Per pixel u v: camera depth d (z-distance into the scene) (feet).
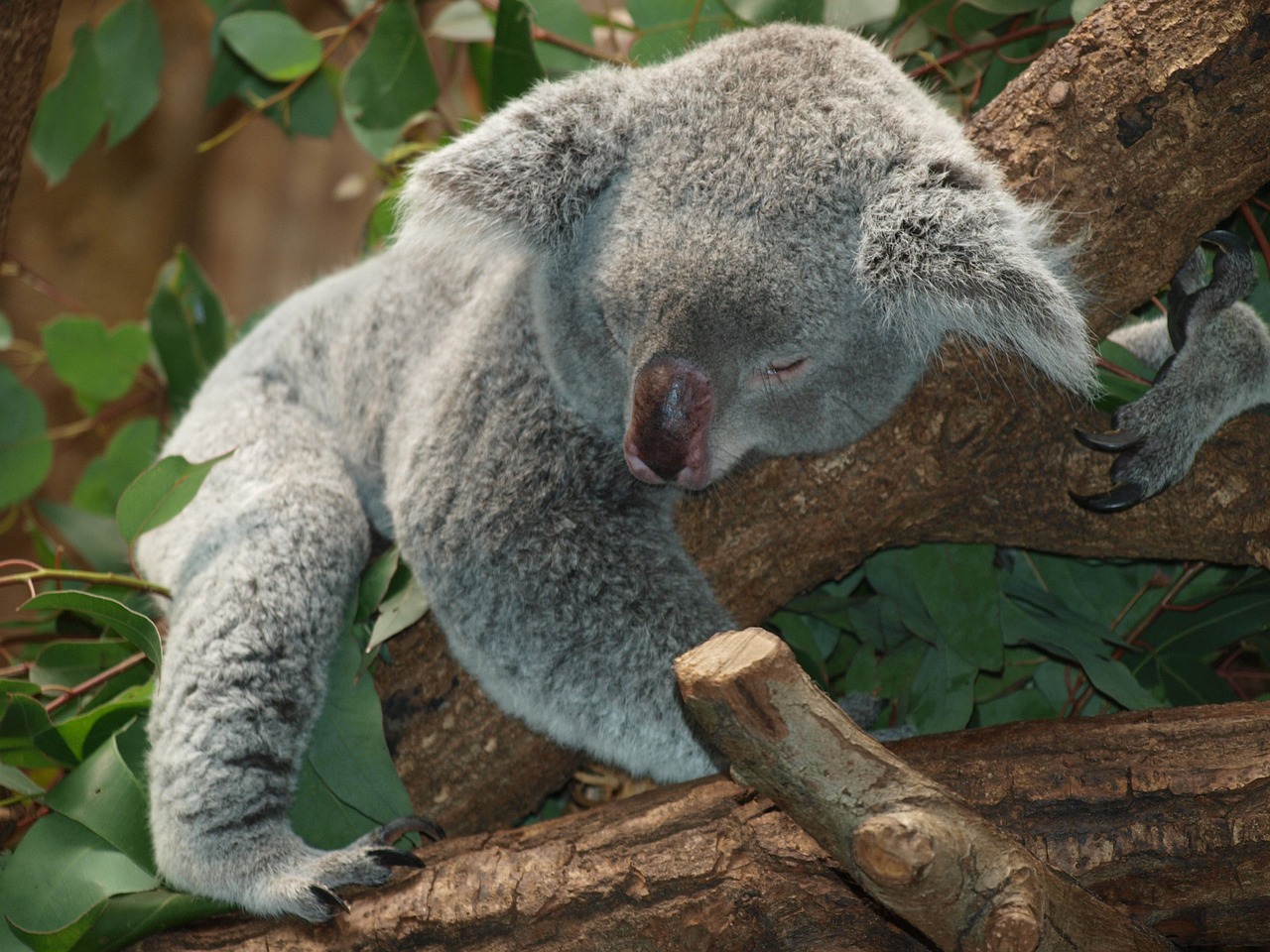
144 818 15.84
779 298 13.50
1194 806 12.49
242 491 17.71
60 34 38.70
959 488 15.58
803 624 18.53
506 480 15.75
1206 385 15.62
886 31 21.31
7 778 16.78
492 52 21.03
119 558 25.43
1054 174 14.87
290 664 16.05
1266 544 15.85
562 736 15.62
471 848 14.66
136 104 25.48
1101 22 14.94
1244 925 12.53
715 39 16.76
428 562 15.99
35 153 25.03
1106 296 15.35
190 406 23.85
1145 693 16.80
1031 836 12.78
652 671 14.90
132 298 42.45
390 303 19.39
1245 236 19.38
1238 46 14.25
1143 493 15.31
